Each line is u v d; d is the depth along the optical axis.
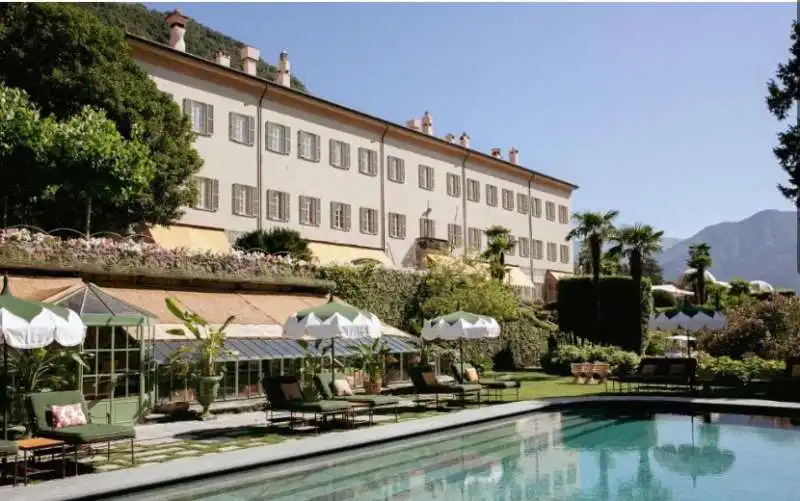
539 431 17.67
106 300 17.08
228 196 35.16
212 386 18.33
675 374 24.70
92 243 20.80
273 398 16.81
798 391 21.69
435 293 34.12
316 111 40.59
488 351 36.91
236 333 20.94
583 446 15.64
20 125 23.52
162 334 18.59
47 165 24.02
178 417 18.22
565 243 66.88
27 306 11.78
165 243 30.31
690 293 63.84
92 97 27.42
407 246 46.91
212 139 34.59
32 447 10.59
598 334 38.88
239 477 11.80
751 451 14.91
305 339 22.41
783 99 33.50
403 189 46.97
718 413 20.39
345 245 41.97
